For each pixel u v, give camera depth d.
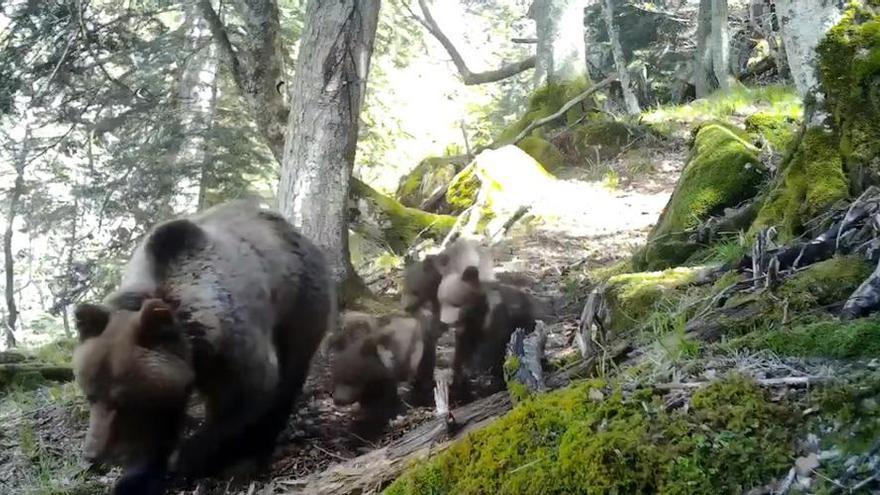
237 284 4.85
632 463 3.32
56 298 15.89
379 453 4.77
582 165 16.19
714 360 3.82
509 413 3.89
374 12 9.28
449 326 6.81
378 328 6.77
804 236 5.48
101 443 4.21
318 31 9.09
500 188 13.14
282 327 5.62
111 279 14.41
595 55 28.12
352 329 6.57
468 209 12.90
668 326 4.86
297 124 9.23
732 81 20.59
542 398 3.86
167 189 13.96
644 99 24.81
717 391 3.46
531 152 16.52
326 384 7.11
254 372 4.89
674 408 3.52
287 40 16.52
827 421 3.18
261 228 5.55
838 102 5.77
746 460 3.15
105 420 4.24
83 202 16.17
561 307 8.10
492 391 6.55
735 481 3.13
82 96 12.95
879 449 2.95
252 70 10.34
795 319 4.13
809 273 4.54
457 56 23.33
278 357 5.68
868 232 4.76
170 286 4.62
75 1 11.68
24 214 17.84
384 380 6.25
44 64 11.84
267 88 10.37
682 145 15.95
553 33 18.69
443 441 4.52
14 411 7.53
